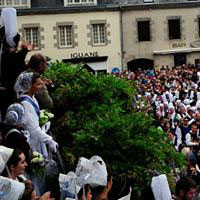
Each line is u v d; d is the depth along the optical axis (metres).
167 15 48.47
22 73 7.39
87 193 5.78
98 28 47.06
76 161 7.46
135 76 40.34
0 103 8.05
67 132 8.84
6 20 8.33
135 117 7.83
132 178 7.35
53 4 46.53
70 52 46.44
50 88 9.73
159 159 7.49
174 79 37.53
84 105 9.23
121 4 47.50
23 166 5.53
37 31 45.62
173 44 48.91
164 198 6.88
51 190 7.25
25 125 6.92
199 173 11.34
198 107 26.69
